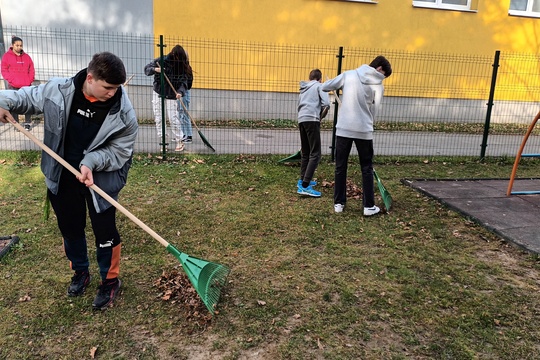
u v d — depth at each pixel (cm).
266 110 1168
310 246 426
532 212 525
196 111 1125
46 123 274
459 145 980
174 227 460
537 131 1187
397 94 1249
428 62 1252
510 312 321
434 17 1233
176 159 729
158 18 1073
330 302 330
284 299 331
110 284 317
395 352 277
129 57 1073
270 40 1142
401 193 601
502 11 1273
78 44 1056
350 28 1188
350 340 288
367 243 436
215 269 325
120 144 291
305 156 588
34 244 409
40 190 559
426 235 458
